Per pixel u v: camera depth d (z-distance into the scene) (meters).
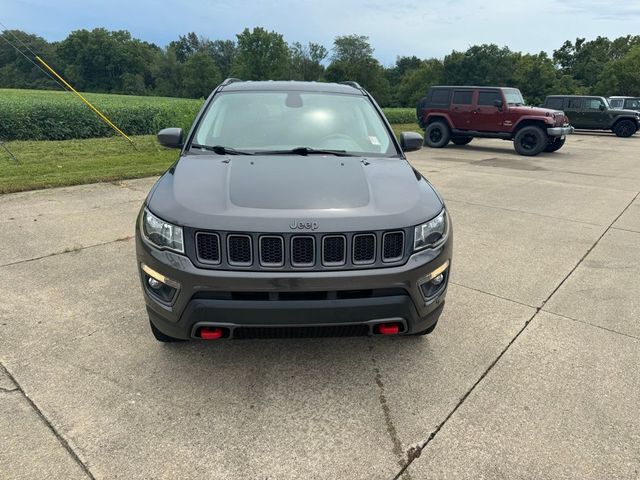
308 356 3.05
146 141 16.06
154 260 2.49
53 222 5.79
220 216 2.40
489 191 8.70
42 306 3.61
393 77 125.31
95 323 3.37
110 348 3.06
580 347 3.25
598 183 9.91
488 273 4.58
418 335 3.32
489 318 3.64
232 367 2.90
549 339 3.34
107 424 2.38
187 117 15.36
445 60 91.50
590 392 2.75
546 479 2.12
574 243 5.61
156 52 128.88
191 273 2.37
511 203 7.71
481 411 2.56
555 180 10.14
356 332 2.54
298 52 106.44
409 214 2.56
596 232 6.09
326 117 3.71
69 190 7.59
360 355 3.08
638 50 67.12
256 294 2.38
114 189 7.73
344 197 2.60
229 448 2.25
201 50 137.00
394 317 2.51
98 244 5.03
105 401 2.55
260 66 100.44
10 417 2.40
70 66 116.81
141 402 2.55
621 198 8.35
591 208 7.49
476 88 15.61
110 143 15.50
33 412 2.44
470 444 2.32
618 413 2.57
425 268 2.55
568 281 4.42
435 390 2.74
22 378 2.72
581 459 2.24
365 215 2.46
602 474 2.15
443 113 16.36
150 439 2.29
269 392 2.68
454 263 4.83
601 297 4.08
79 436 2.29
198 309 2.39
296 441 2.31
